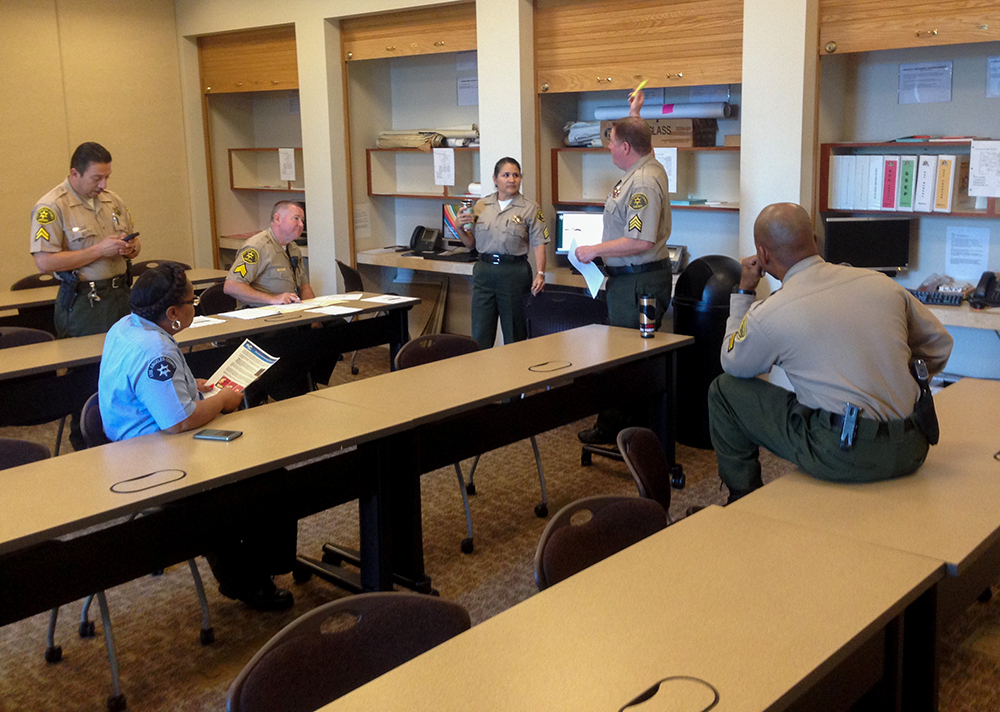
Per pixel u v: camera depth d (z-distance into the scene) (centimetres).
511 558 356
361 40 684
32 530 208
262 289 520
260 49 752
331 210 709
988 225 467
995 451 263
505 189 538
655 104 554
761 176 491
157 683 275
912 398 245
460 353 413
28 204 713
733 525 212
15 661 289
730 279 462
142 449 266
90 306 489
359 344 513
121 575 246
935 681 197
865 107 502
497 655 155
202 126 811
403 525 320
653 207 431
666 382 416
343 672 158
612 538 209
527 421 363
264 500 276
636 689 144
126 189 775
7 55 689
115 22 750
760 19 476
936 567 188
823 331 248
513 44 580
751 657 153
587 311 498
